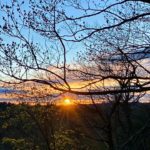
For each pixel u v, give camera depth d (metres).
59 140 18.23
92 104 13.21
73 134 17.73
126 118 12.16
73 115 14.64
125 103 12.20
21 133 19.58
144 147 8.55
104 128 12.41
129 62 8.27
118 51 9.13
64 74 8.21
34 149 19.34
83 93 8.02
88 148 17.36
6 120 19.09
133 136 8.39
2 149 20.72
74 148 18.22
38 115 16.88
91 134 13.76
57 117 16.39
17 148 19.70
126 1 8.45
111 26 8.62
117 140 11.83
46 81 8.18
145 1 8.09
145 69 8.53
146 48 8.69
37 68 8.34
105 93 7.90
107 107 13.05
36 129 19.12
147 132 8.42
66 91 8.06
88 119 13.65
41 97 9.65
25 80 8.27
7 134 19.80
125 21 8.47
